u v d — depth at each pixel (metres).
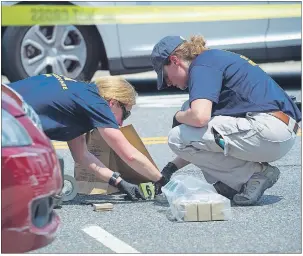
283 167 23.41
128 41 34.50
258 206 19.19
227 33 35.03
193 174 22.62
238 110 18.77
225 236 16.88
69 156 25.22
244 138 18.59
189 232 17.17
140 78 43.44
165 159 24.84
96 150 20.23
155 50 19.06
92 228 17.47
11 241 13.09
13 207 13.02
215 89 18.41
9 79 34.59
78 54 34.72
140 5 34.03
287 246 16.19
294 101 19.91
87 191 20.19
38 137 13.73
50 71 34.66
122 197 20.14
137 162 19.03
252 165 19.17
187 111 18.48
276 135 18.58
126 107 19.30
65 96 18.28
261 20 35.25
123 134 19.56
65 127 18.48
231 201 19.53
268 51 35.53
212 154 19.06
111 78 19.31
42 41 34.28
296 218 18.17
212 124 18.73
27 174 13.09
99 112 18.50
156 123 30.28
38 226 13.40
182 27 34.59
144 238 16.75
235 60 18.91
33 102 18.20
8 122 13.41
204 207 17.94
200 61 18.67
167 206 19.27
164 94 37.56
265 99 18.77
